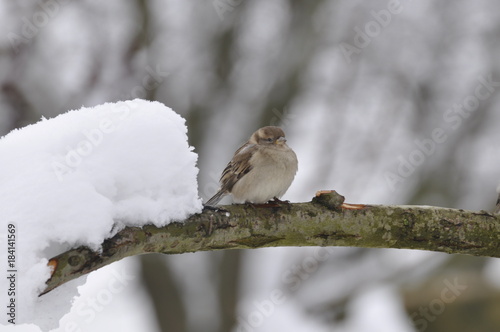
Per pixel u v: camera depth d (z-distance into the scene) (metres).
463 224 4.88
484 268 12.10
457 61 14.63
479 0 14.38
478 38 14.49
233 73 13.07
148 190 4.00
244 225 4.45
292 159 6.39
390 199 13.96
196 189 4.21
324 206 4.71
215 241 4.32
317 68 13.65
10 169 3.68
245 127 12.89
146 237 3.94
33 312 3.45
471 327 10.84
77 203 3.63
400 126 14.74
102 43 11.58
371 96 14.53
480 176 14.24
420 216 4.84
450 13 14.45
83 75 11.48
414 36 14.52
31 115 11.09
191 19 12.79
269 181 6.27
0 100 10.95
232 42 12.81
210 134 13.09
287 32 12.96
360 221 4.74
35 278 3.43
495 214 5.01
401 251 13.40
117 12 11.82
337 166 14.25
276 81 12.73
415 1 14.41
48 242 3.52
